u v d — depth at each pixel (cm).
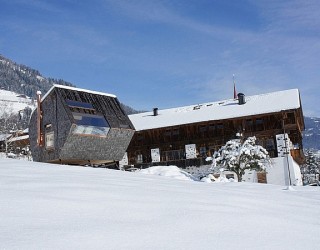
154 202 571
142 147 4397
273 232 445
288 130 3922
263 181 3656
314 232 471
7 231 372
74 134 2370
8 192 570
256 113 3778
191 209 534
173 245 359
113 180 857
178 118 4297
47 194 570
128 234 386
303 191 1165
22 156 4350
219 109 4225
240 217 508
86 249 331
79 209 487
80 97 2547
